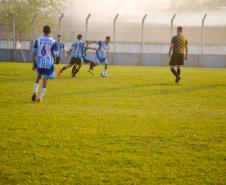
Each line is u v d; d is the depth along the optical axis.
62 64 83.81
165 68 74.62
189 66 84.12
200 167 16.97
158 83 46.66
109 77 53.22
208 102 33.41
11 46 103.12
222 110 29.89
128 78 52.00
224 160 17.91
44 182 15.18
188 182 15.38
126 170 16.50
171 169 16.69
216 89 42.03
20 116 26.30
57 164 17.08
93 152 18.73
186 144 20.36
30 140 20.58
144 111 28.94
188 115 27.80
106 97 35.06
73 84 44.34
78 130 22.77
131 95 36.53
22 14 118.25
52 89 39.78
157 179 15.62
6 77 50.31
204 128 23.83
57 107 29.88
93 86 42.75
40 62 32.34
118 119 25.94
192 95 37.31
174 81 49.22
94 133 22.12
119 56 86.81
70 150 18.98
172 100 34.16
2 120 25.02
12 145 19.69
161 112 28.69
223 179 15.71
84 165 16.98
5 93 36.41
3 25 118.75
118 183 15.18
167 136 21.81
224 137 21.81
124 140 20.88
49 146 19.61
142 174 16.08
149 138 21.34
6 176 15.70
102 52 54.28
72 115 26.94
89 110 28.89
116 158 17.92
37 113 27.42
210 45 97.19
